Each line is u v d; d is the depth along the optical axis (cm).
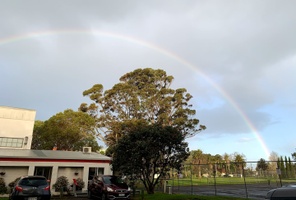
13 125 2833
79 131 3694
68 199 1825
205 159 7406
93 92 3756
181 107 3662
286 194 425
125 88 3516
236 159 7825
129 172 1836
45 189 1305
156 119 3591
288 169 3195
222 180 4431
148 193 1938
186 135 3512
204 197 1641
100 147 4197
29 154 2239
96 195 1728
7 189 1992
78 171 2412
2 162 2017
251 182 3953
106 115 3666
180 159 1950
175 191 2445
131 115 3625
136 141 1848
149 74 3769
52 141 3619
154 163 1933
